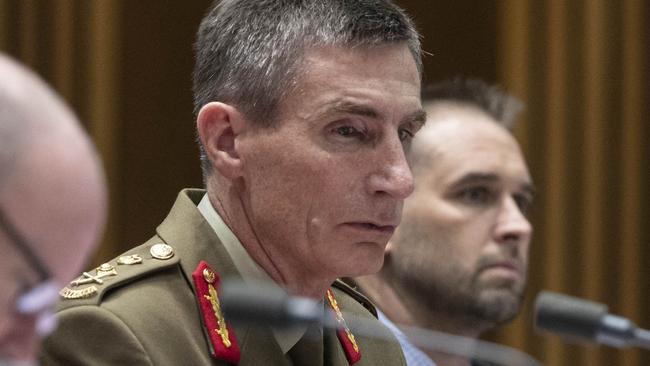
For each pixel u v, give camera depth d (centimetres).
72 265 359
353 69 581
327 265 588
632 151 1316
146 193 1220
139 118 1218
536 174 1309
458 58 1316
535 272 1304
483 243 807
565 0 1316
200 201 637
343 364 637
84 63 1196
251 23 596
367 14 585
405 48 593
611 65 1321
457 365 783
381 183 580
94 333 561
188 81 1234
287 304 434
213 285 598
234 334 592
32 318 352
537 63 1317
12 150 342
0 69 343
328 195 580
